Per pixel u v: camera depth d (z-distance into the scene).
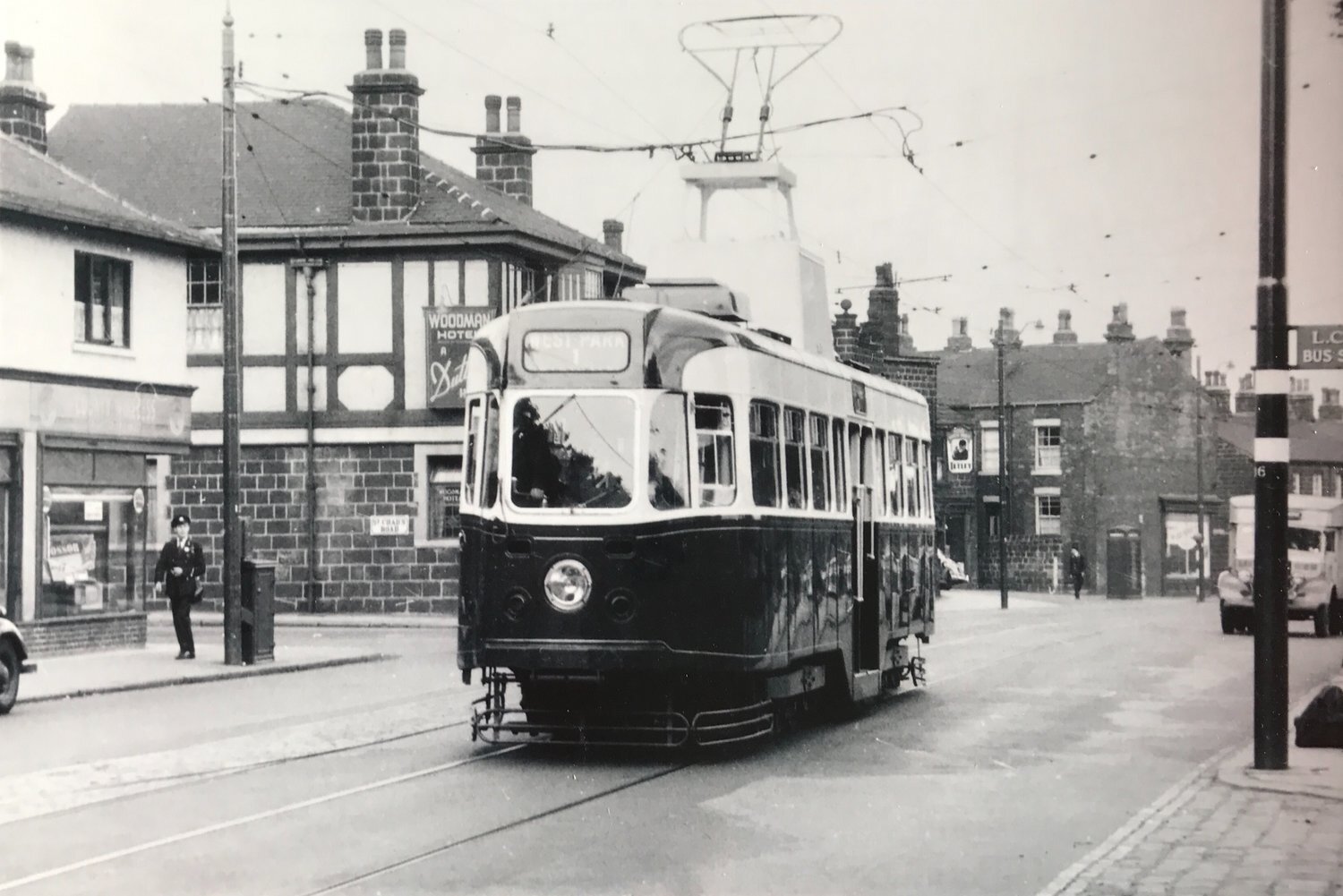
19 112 33.03
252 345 37.09
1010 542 66.38
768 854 9.98
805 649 15.41
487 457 13.81
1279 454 12.97
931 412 61.59
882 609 18.58
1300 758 13.77
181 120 40.00
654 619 13.35
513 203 41.16
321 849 10.05
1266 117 12.88
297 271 36.91
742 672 13.94
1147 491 67.00
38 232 24.36
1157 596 66.75
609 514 13.42
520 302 37.50
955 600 57.53
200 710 18.22
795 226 21.33
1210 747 15.28
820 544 16.05
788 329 18.55
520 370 13.77
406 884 9.04
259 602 23.61
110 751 14.75
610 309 13.77
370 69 36.75
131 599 26.20
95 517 25.42
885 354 59.22
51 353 24.55
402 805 11.70
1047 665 25.25
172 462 37.41
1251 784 12.44
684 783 12.80
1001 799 12.13
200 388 37.22
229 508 23.52
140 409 26.30
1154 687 21.48
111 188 38.28
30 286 24.22
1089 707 18.80
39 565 24.20
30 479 24.02
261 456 37.03
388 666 24.34
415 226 36.25
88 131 40.12
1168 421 67.88
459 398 36.16
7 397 23.67
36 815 11.35
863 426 18.17
